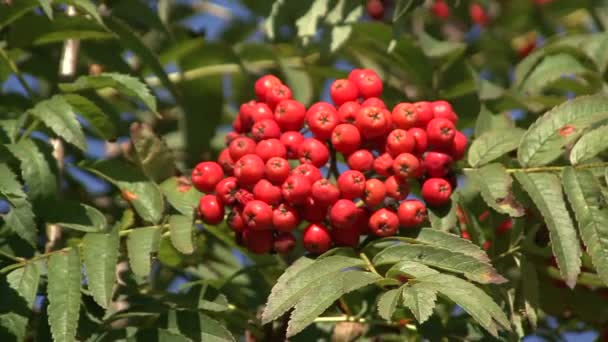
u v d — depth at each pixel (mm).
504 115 8125
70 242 6855
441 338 6926
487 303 5402
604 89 8680
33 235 6391
